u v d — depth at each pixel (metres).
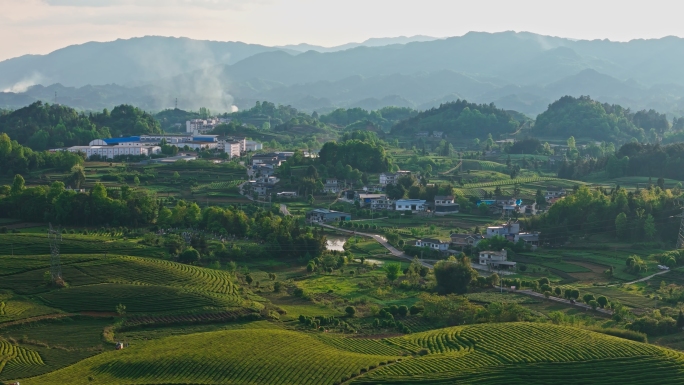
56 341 169.62
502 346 161.12
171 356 153.00
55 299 191.88
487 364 152.00
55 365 155.25
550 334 167.38
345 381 145.25
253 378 144.62
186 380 143.62
